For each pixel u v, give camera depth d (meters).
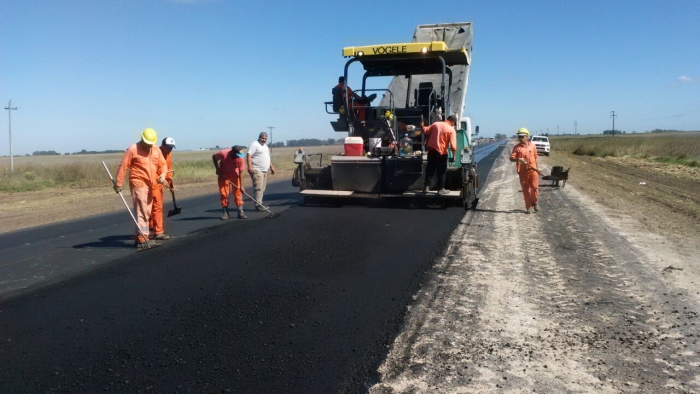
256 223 9.92
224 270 6.66
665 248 7.83
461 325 4.88
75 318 5.13
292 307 5.34
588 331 4.73
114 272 6.73
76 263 7.35
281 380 3.88
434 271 6.60
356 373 3.97
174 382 3.86
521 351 4.33
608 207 12.13
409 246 7.91
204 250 7.75
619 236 8.69
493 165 29.19
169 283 6.18
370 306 5.37
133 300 5.62
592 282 6.16
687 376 3.92
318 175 12.30
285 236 8.58
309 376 3.93
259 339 4.59
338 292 5.80
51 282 6.39
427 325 4.88
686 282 6.14
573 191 15.55
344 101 11.84
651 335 4.64
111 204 15.46
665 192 16.20
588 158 39.66
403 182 11.35
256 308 5.32
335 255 7.32
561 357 4.22
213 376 3.94
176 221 10.69
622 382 3.83
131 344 4.51
